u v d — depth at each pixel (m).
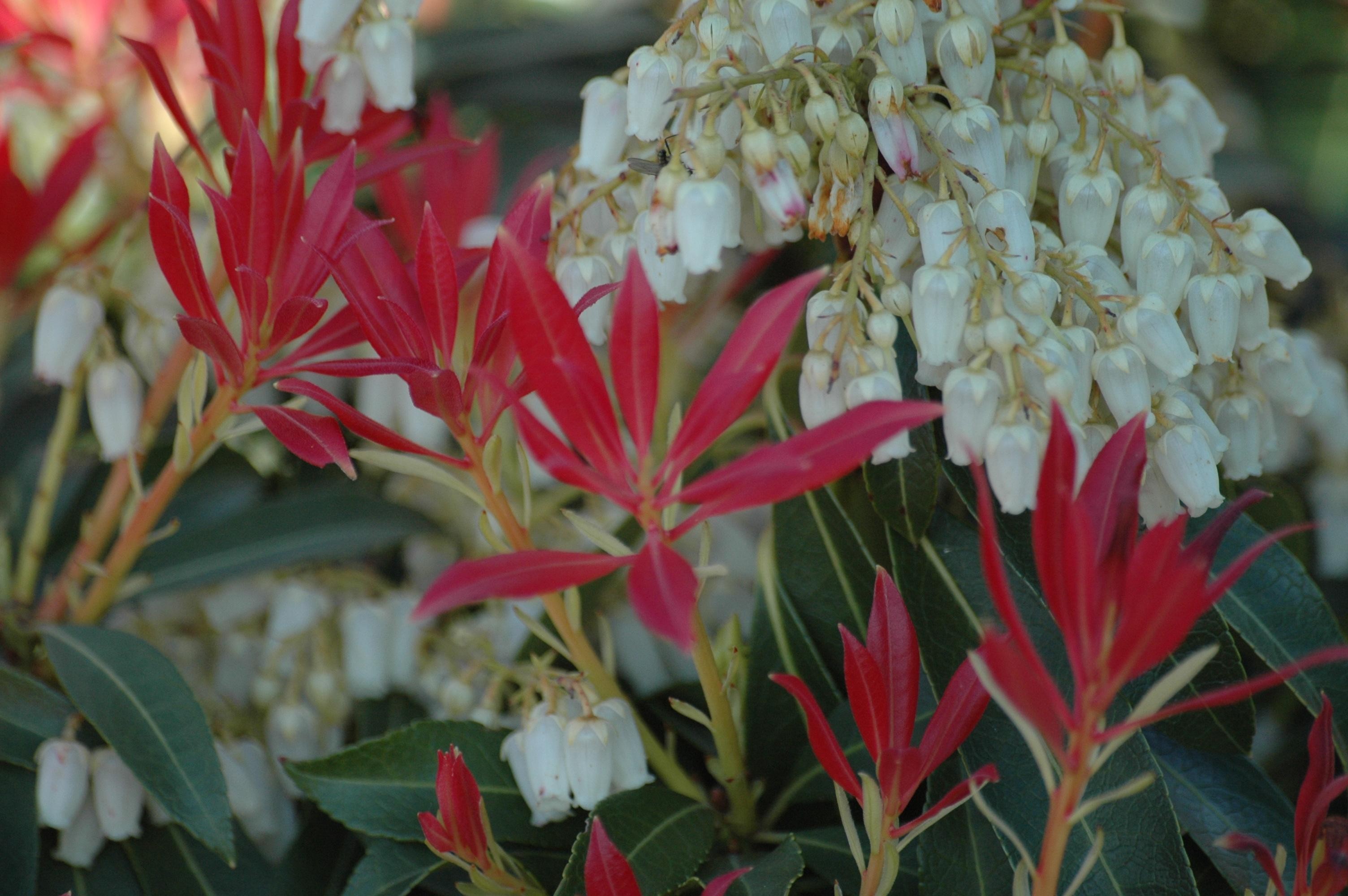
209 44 0.41
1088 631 0.36
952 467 0.41
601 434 0.37
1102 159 0.40
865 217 0.38
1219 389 0.40
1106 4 0.40
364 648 0.44
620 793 0.40
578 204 0.40
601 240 0.40
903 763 0.38
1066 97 0.40
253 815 0.42
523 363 0.37
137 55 0.41
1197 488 0.38
